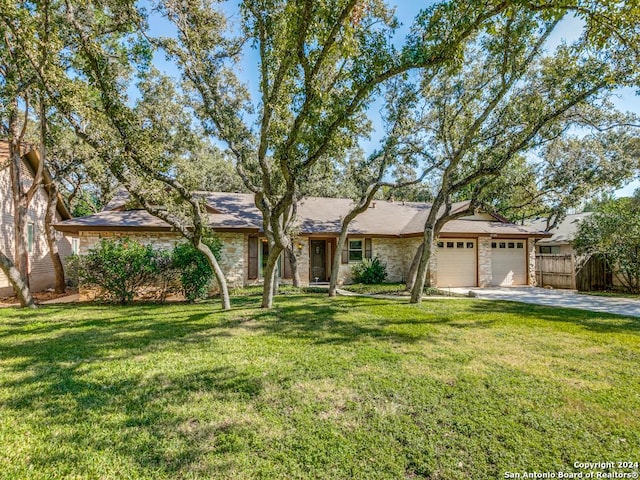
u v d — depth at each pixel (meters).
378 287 14.67
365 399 3.84
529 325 7.40
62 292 13.83
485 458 2.84
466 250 16.16
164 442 3.04
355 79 6.48
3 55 8.70
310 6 5.32
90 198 23.66
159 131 9.12
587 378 4.43
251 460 2.81
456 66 6.43
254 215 15.51
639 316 8.42
